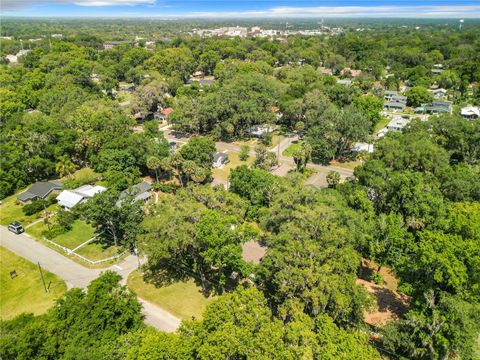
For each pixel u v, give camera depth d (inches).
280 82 5059.1
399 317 1588.3
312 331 1189.7
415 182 1939.0
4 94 4379.9
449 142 2952.8
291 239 1525.6
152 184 2891.2
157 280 1839.3
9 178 2760.8
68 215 2304.4
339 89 4485.7
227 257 1583.4
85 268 1935.3
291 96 4436.5
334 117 3358.8
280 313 1359.5
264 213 2143.2
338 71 7283.5
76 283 1818.4
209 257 1563.7
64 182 2842.0
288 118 4195.4
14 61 7568.9
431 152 2426.2
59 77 5108.3
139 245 1748.3
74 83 4968.0
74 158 3267.7
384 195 2068.2
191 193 2068.2
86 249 2089.1
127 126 3617.1
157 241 1659.7
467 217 1651.1
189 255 1815.9
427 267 1371.8
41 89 4923.7
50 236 2192.4
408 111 4963.1
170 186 2869.1
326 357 1071.6
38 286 1802.4
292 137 3978.8
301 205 1819.6
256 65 6220.5
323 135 3312.0
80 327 1258.0
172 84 5467.5
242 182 2471.7
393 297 1726.1
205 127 4072.3
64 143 3093.0
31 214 2455.7
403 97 5147.6
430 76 6269.7
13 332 1216.8
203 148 2928.2
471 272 1325.0
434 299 1365.7
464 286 1332.4
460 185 2054.6
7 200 2687.0
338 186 2317.9
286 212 1830.7
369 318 1588.3
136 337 1234.6
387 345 1390.3
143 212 2119.8
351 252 1507.1
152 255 1626.5
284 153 3538.4
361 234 1672.0
